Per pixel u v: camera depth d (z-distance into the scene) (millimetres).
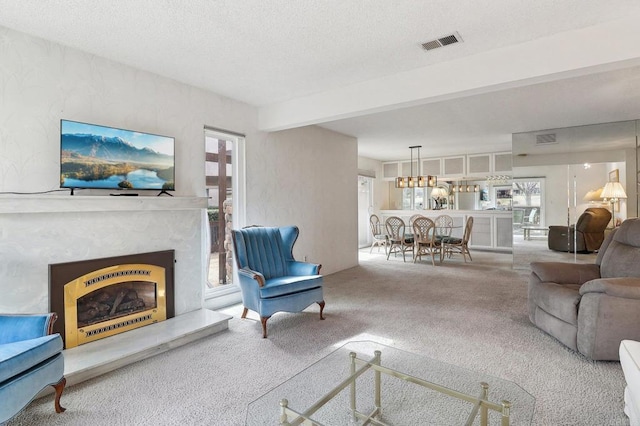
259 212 4473
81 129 2691
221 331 3172
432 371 2100
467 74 3000
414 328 3205
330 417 1823
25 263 2479
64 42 2674
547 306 2928
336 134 6020
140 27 2471
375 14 2326
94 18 2340
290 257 3922
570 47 2564
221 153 4238
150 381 2289
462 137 6426
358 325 3301
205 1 2154
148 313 3119
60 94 2691
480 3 2203
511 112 4742
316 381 1986
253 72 3330
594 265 3189
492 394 1830
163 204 3139
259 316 3336
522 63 2754
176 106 3506
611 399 2039
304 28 2510
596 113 4770
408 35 2621
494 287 4754
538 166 5828
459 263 6695
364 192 9320
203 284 3672
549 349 2730
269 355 2674
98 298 2854
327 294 4445
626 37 2383
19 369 1663
